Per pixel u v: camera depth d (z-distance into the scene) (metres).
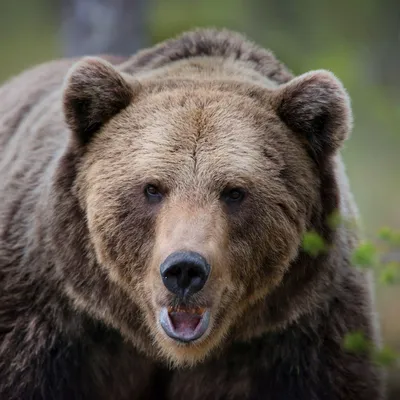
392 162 27.34
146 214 10.25
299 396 11.38
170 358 10.75
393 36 33.78
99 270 10.66
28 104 12.70
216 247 9.86
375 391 11.52
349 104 10.77
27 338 10.99
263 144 10.43
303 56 29.41
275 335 11.19
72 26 21.48
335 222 10.59
